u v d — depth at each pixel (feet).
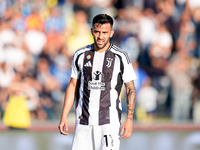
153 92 124.06
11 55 121.39
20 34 126.00
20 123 111.04
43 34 127.13
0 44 122.83
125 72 50.90
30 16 128.47
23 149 87.51
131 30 132.77
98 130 50.57
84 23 131.75
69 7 135.03
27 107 118.83
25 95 118.42
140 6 140.97
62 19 131.13
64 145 92.22
